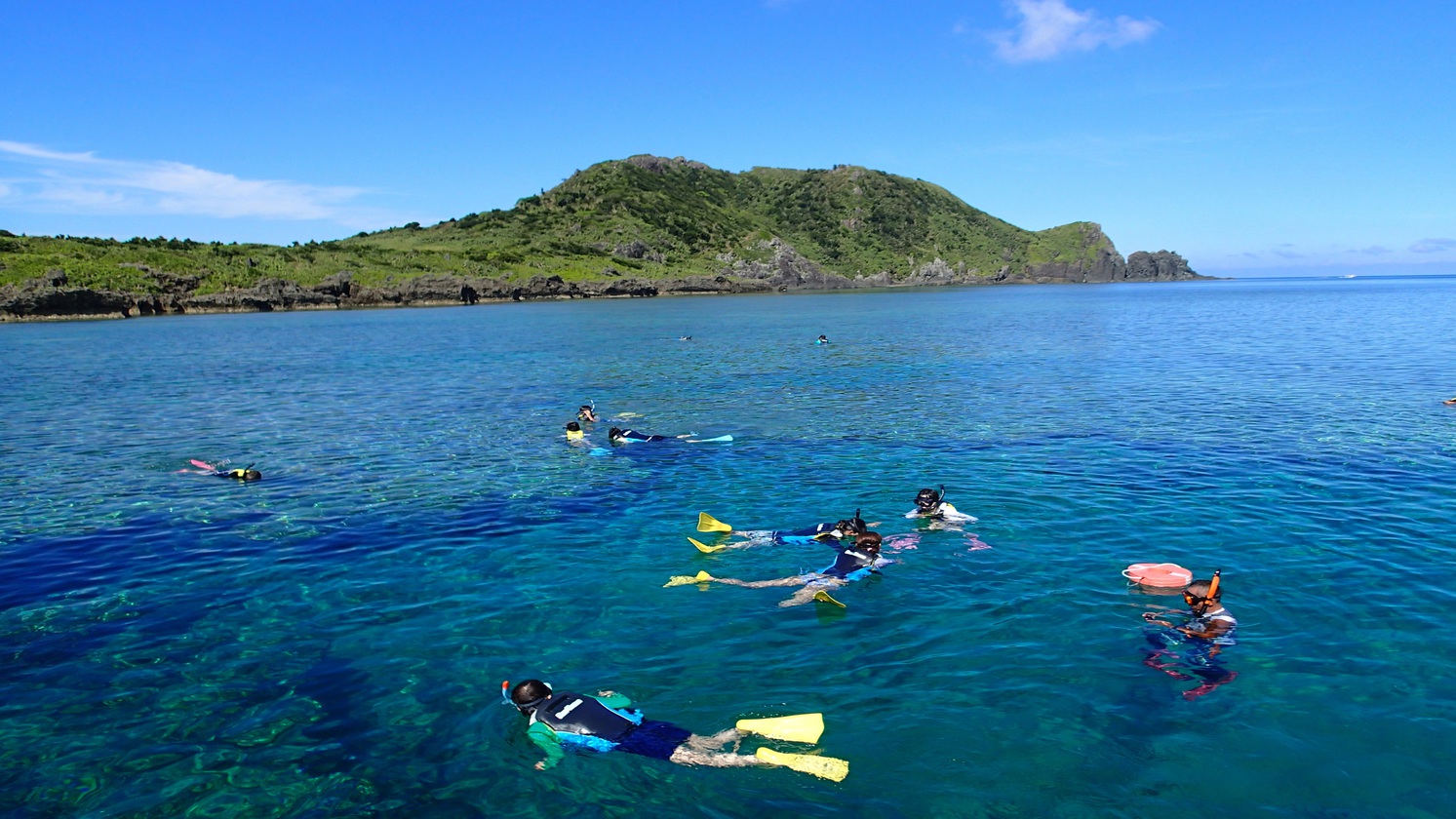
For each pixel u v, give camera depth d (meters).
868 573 12.05
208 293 111.31
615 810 6.95
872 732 7.96
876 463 19.03
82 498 16.98
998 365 39.41
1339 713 8.08
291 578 12.40
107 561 13.21
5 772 7.54
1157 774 7.19
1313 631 9.84
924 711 8.31
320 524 15.12
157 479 18.62
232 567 12.88
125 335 68.88
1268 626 10.01
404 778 7.45
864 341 54.66
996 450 20.03
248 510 16.05
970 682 8.84
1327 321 67.69
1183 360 39.72
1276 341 48.84
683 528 14.53
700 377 36.59
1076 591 11.23
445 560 13.15
